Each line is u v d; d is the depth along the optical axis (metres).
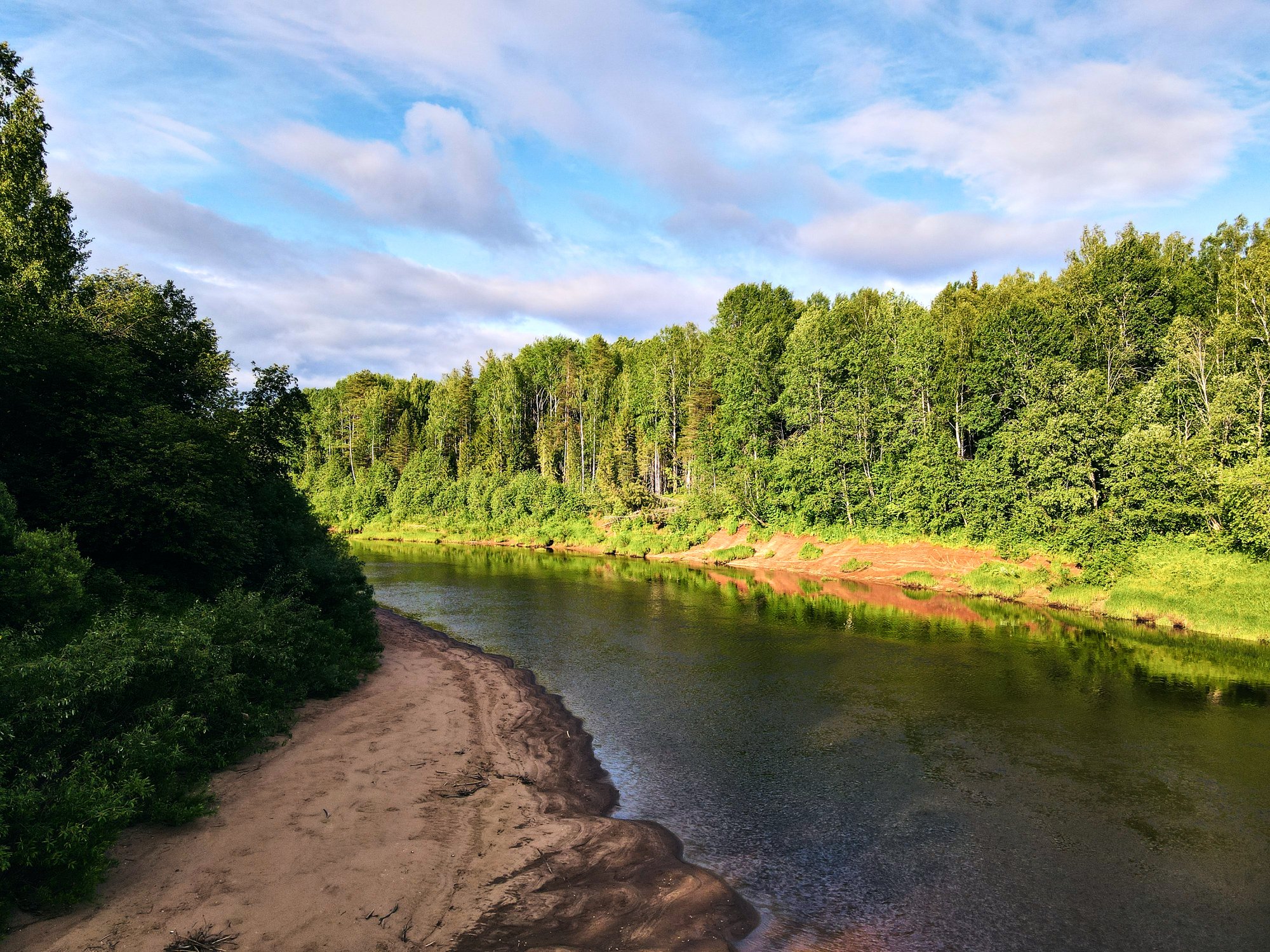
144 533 16.89
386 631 26.50
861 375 52.66
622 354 103.31
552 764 14.59
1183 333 34.97
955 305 57.75
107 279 22.28
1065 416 35.81
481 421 96.50
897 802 13.21
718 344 68.19
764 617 31.56
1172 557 30.58
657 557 59.47
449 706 17.55
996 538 40.28
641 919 9.09
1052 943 9.08
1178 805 13.02
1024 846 11.60
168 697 11.77
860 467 52.41
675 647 25.78
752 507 57.22
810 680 21.34
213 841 9.83
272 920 8.12
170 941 7.53
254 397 24.25
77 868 8.12
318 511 95.69
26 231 22.17
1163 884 10.48
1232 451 31.14
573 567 52.78
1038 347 41.44
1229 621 26.41
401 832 10.73
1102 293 42.00
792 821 12.45
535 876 9.88
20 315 16.81
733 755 15.48
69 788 8.54
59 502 15.83
